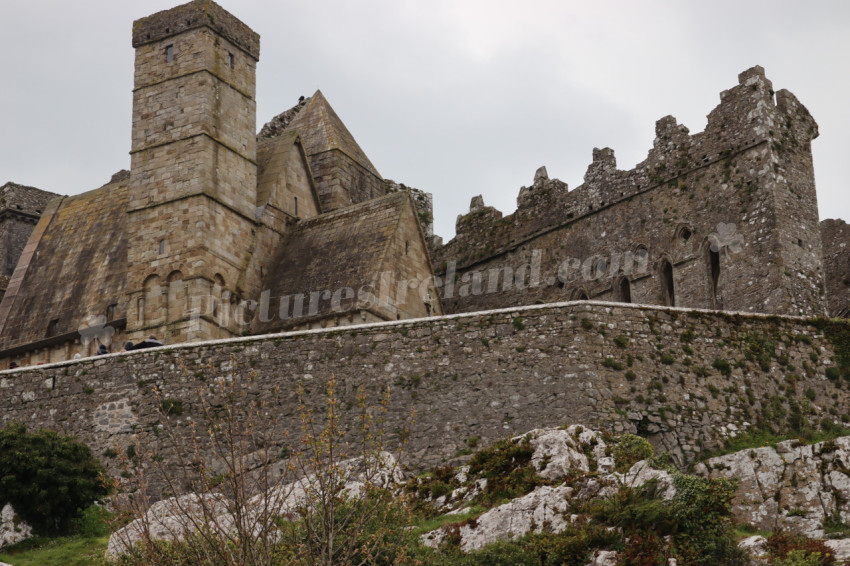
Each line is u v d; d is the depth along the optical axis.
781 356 58.31
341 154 81.75
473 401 56.19
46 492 53.44
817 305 67.06
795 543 45.94
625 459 50.62
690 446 55.19
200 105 73.75
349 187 82.12
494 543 45.31
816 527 50.31
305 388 57.84
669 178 71.94
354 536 39.66
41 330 76.38
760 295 67.00
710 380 56.84
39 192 95.25
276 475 54.75
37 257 81.50
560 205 76.81
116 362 60.69
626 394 55.56
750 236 68.06
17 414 61.12
